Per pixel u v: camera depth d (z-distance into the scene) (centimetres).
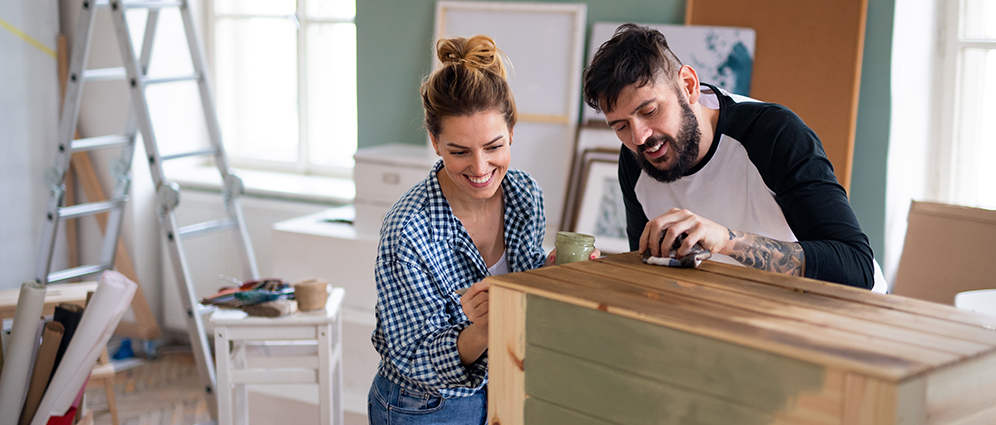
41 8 371
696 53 256
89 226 394
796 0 244
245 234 314
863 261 113
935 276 229
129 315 388
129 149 325
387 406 137
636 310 79
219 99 417
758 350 69
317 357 222
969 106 254
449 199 137
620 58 122
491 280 93
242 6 405
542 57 283
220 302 227
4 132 362
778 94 248
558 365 86
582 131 278
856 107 239
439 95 121
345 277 283
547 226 282
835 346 69
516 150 287
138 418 312
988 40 246
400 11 313
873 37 240
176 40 397
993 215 219
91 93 387
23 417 196
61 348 201
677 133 128
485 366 124
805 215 121
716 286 91
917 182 260
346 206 345
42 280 306
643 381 78
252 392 283
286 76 407
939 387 65
